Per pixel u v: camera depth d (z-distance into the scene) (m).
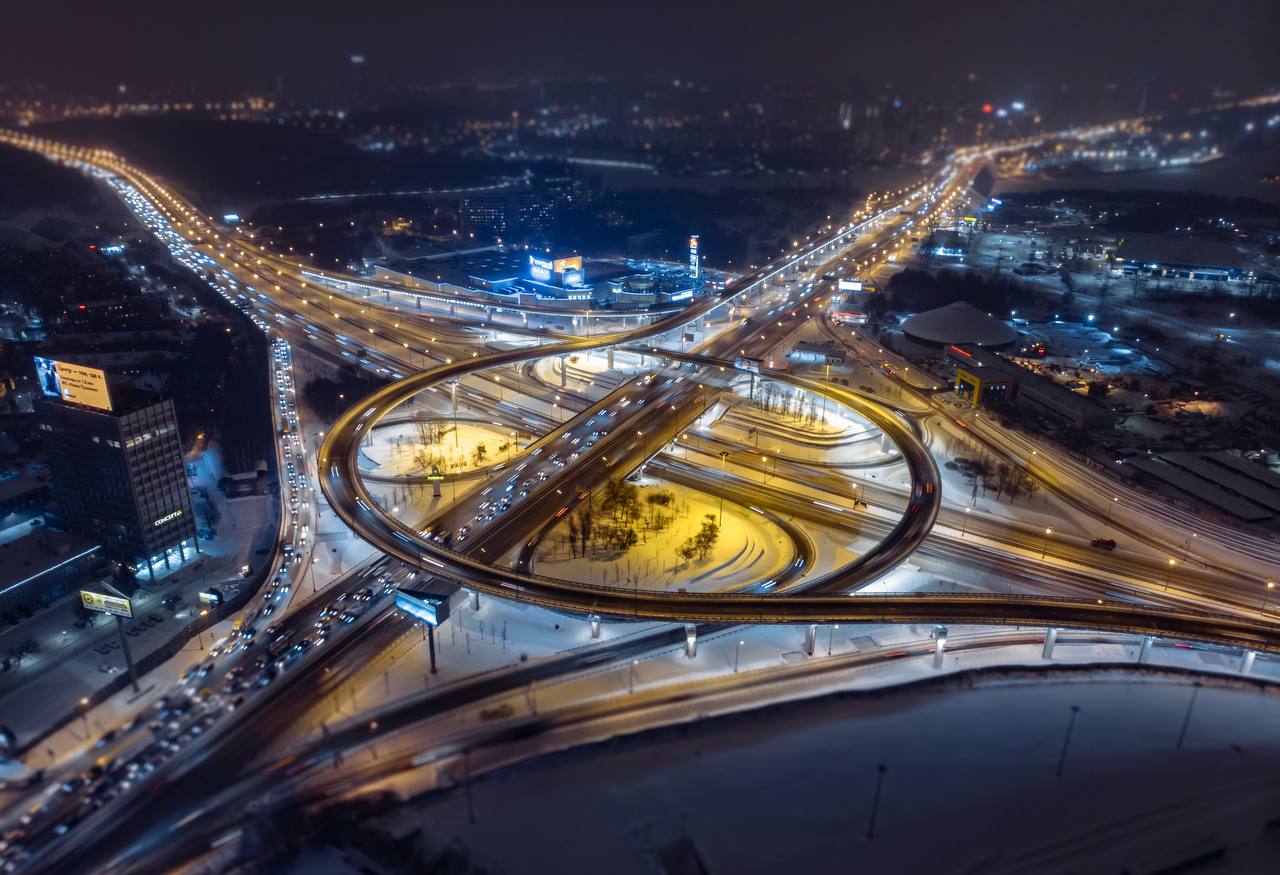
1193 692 151.50
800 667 160.12
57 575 184.75
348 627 172.50
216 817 126.56
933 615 156.38
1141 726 139.75
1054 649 167.25
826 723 141.75
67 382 182.62
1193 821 116.88
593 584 186.62
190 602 184.88
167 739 143.25
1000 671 157.50
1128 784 124.19
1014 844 112.56
